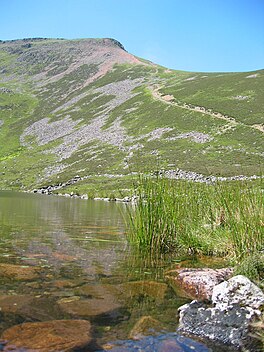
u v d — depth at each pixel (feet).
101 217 47.44
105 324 11.73
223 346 10.62
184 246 24.62
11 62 477.36
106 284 16.02
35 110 313.94
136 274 17.94
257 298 13.61
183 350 10.27
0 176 174.91
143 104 248.11
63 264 19.25
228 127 178.29
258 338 11.03
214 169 120.06
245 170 112.88
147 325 11.80
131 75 351.05
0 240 25.85
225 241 24.16
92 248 24.26
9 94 358.23
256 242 21.18
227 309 12.66
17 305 12.89
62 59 455.22
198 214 27.30
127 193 107.45
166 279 17.26
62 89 359.46
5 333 10.62
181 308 13.10
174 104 230.07
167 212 25.55
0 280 15.78
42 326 11.24
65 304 13.25
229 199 25.61
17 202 74.74
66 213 52.44
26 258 20.21
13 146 235.20
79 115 269.03
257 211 22.00
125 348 10.18
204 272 17.53
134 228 26.50
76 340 10.42
